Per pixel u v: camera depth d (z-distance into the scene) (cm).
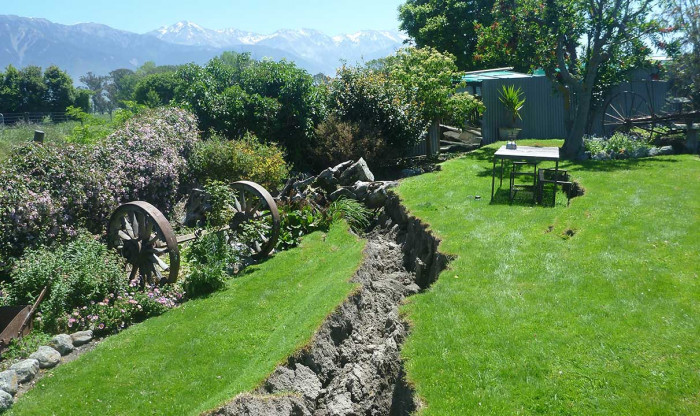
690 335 635
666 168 1507
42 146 1169
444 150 2275
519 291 795
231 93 1908
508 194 1323
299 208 1413
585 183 1345
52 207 1066
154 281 1020
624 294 752
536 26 1770
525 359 625
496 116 2367
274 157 1638
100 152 1273
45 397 666
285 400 625
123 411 632
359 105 1983
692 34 1811
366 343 785
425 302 795
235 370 705
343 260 1058
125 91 11169
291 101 1966
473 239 1010
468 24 3759
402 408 618
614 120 2355
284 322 817
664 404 530
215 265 1024
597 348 629
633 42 1825
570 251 920
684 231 964
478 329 700
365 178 1623
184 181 1539
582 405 543
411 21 4256
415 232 1154
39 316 859
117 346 791
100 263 941
